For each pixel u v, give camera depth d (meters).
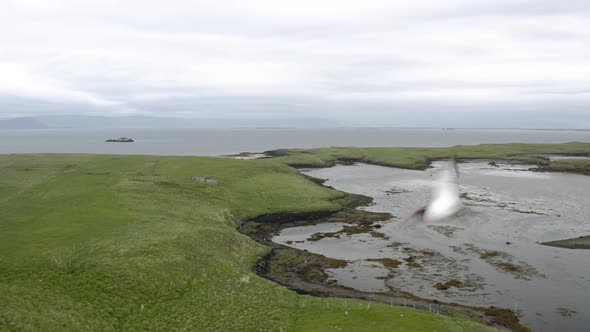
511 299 37.72
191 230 48.59
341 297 37.78
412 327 30.08
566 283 41.12
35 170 83.25
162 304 32.34
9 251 36.78
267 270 45.41
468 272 44.03
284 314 32.69
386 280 42.22
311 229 61.94
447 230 59.78
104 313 29.69
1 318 25.66
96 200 58.50
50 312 28.03
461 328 30.53
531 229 59.66
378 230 60.47
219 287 36.66
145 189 68.00
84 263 35.56
